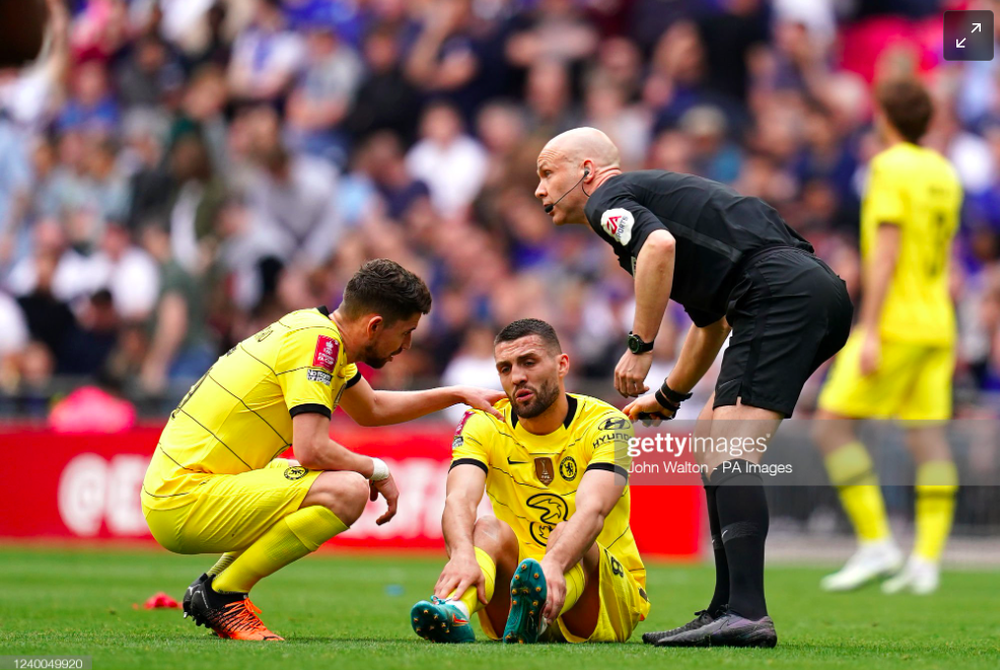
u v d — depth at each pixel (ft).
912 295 82.53
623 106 155.43
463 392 49.49
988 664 39.93
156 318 137.39
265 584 84.99
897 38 167.73
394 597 74.84
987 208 150.82
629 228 44.68
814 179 148.46
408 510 114.21
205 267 145.48
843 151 150.10
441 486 113.50
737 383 43.75
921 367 83.76
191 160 153.48
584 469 46.57
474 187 156.66
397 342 46.88
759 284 43.96
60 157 162.61
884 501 102.58
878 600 78.13
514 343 45.73
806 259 44.42
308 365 45.52
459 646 41.60
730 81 157.07
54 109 168.25
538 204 147.74
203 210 149.89
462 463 46.78
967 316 133.90
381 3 172.55
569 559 43.11
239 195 149.28
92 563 100.83
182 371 136.77
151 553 112.98
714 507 46.80
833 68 164.86
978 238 146.72
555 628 45.83
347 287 46.80
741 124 153.07
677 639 42.98
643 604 48.42
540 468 46.91
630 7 166.30
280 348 45.98
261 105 168.86
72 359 139.85
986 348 132.67
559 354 46.44
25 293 148.46
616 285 135.74
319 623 57.21
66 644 41.91
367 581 87.86
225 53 173.06
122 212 156.56
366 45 170.09
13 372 137.59
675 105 153.58
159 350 136.36
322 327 46.19
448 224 149.69
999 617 66.23
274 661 36.78
